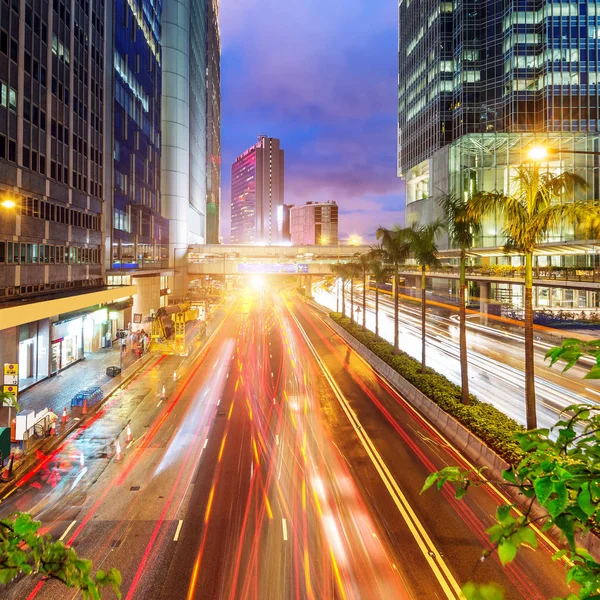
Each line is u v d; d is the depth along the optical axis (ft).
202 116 349.41
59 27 102.47
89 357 121.39
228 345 144.25
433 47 291.58
